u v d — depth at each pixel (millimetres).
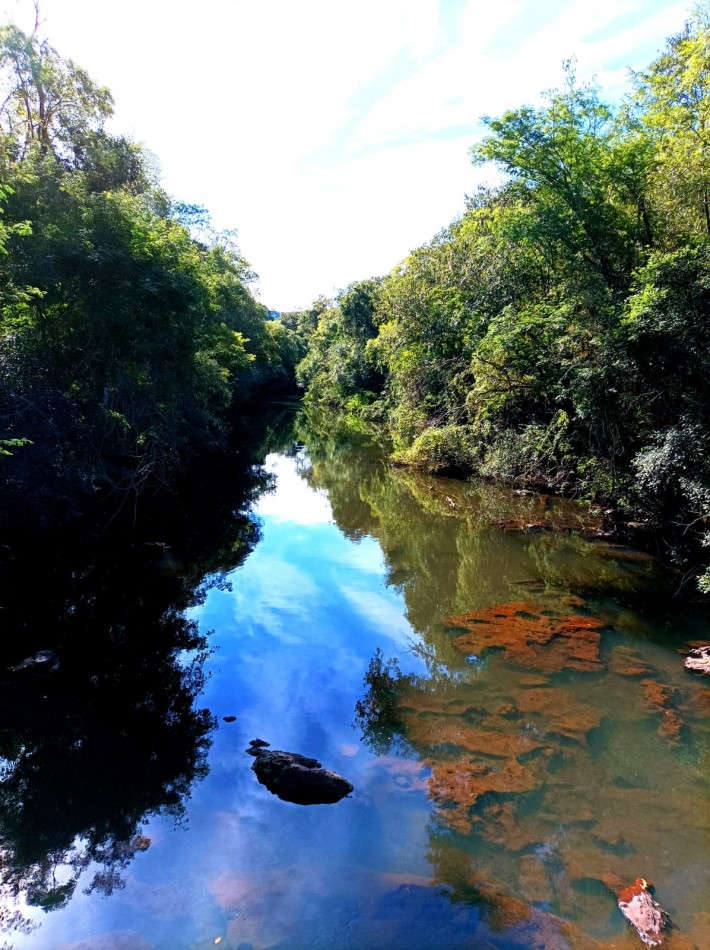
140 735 7234
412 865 5172
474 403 21641
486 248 20328
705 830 5586
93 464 15664
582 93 14344
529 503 18969
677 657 8969
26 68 17375
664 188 13234
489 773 6398
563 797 6016
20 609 10844
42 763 6676
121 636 9984
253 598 11797
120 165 21844
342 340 53531
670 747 6805
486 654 9164
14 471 11797
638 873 5082
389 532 16859
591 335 13484
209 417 26391
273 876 5074
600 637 9656
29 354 13180
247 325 42438
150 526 16906
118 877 5086
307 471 27734
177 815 5832
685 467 10625
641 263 13922
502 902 4758
